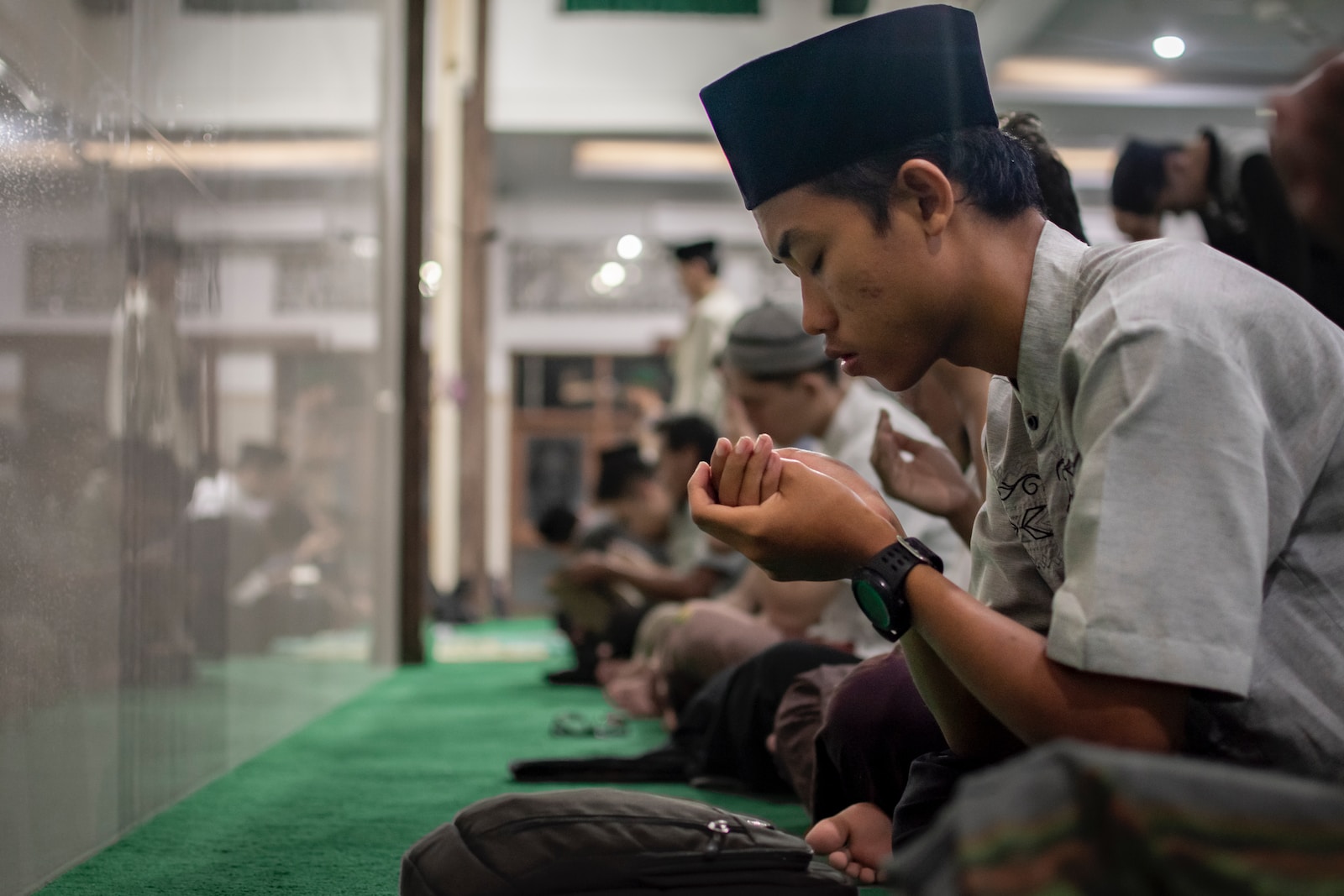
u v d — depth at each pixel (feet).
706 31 36.65
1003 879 2.21
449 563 34.60
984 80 3.81
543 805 4.15
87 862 6.04
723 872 3.92
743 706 7.53
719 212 46.11
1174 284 3.41
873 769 5.40
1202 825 2.22
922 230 3.66
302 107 11.49
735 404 10.06
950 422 6.63
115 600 6.59
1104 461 3.25
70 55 5.85
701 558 14.82
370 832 6.77
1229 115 27.55
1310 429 3.43
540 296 46.60
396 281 18.33
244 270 9.34
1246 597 3.18
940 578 3.61
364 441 15.46
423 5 18.74
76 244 5.99
